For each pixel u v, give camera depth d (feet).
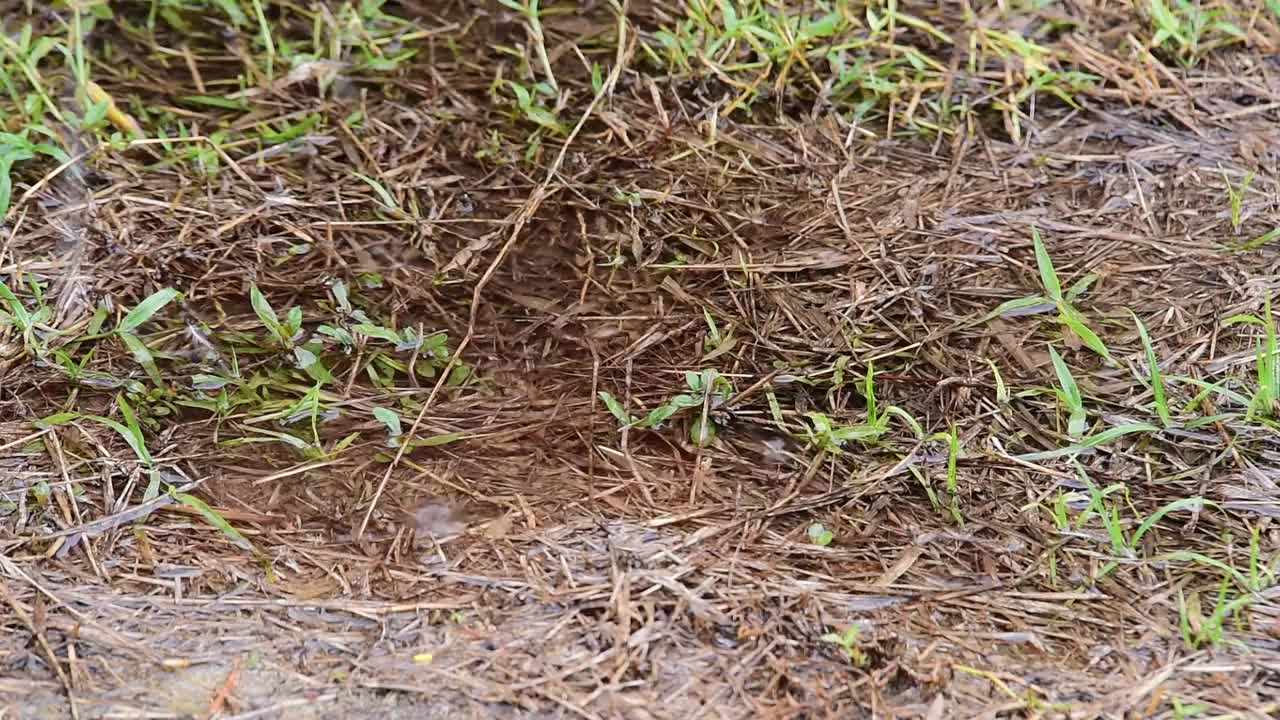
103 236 4.15
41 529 3.64
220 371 3.92
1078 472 3.74
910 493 3.73
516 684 3.42
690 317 4.05
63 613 3.51
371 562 3.61
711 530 3.66
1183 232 4.22
